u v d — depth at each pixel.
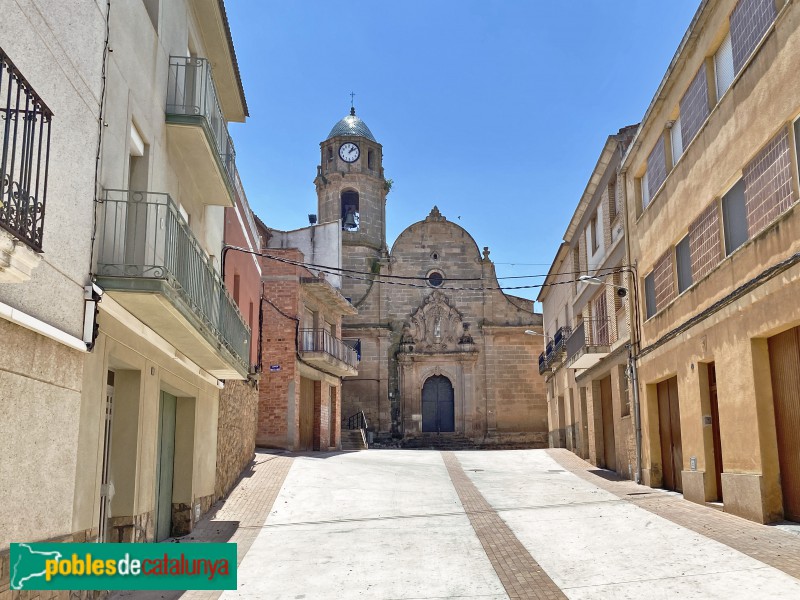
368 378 40.47
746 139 11.16
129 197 8.66
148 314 8.85
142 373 9.59
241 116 16.78
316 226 32.94
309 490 16.72
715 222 12.61
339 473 19.59
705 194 13.02
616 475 20.08
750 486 10.97
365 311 41.44
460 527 12.42
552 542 10.77
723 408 12.12
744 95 11.21
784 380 10.57
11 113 5.34
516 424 40.38
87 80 7.21
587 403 24.58
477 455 27.41
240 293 18.66
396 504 15.19
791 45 9.64
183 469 12.73
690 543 9.91
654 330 16.52
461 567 9.54
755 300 10.80
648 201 17.25
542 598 7.90
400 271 42.16
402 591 8.52
